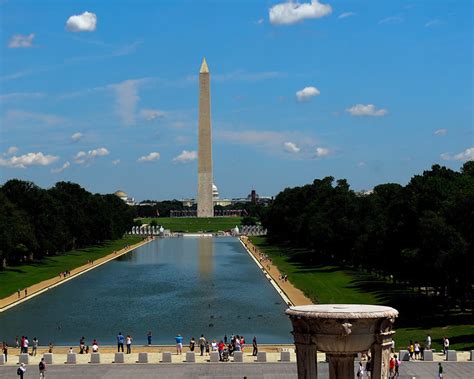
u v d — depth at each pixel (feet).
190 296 469.16
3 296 468.34
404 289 459.73
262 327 346.33
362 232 577.84
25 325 359.25
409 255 358.23
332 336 98.63
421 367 242.58
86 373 243.60
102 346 300.61
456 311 360.07
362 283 504.43
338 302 408.05
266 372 241.76
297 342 101.45
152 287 524.93
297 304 414.21
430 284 404.98
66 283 555.69
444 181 397.39
